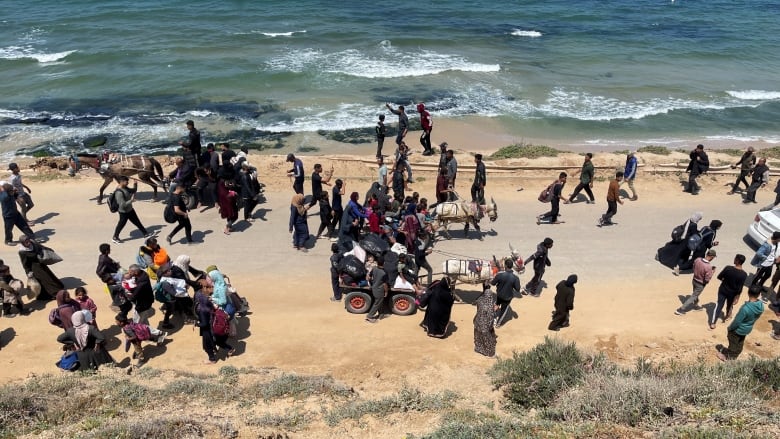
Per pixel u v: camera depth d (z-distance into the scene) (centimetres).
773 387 916
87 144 2698
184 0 5562
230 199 1588
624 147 2869
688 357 1102
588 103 3422
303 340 1162
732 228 1727
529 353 1045
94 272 1399
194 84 3494
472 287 1409
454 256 1526
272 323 1224
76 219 1686
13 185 1535
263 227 1680
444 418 862
